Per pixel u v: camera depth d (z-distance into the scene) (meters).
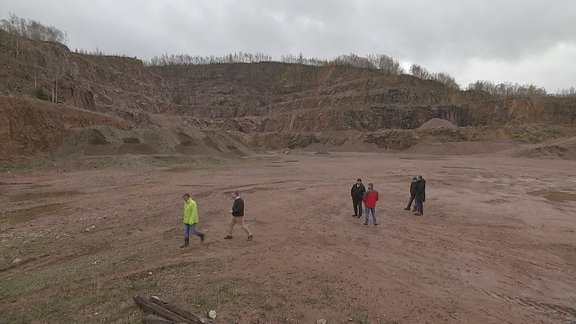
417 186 16.34
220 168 35.66
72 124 38.19
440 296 7.93
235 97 126.19
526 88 128.50
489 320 6.95
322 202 18.83
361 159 55.25
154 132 42.12
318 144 90.50
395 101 105.50
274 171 34.31
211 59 156.38
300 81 137.00
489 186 26.33
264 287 7.85
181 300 7.07
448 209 17.64
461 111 99.06
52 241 11.59
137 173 29.41
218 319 6.34
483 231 13.72
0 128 29.91
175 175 29.06
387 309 7.16
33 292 7.65
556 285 8.83
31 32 89.81
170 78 136.00
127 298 7.18
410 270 9.45
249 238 11.57
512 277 9.25
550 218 16.11
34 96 47.47
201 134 47.78
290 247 10.94
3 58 52.81
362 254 10.57
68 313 6.61
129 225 13.62
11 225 13.69
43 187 22.50
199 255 10.08
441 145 69.88
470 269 9.70
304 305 7.11
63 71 65.50
